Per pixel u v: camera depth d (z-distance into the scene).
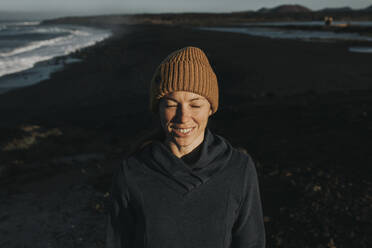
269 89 23.77
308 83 24.92
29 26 167.62
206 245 0.92
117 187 1.00
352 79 25.33
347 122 8.53
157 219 0.92
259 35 78.69
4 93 25.30
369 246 3.24
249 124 10.26
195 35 76.88
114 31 109.25
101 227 4.24
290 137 7.81
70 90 26.83
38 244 3.88
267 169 5.63
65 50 53.69
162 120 0.98
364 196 4.20
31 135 11.17
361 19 178.25
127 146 9.49
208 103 0.98
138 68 34.62
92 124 17.33
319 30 96.25
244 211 1.00
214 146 0.98
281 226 3.73
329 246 3.29
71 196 5.30
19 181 6.21
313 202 4.18
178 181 0.93
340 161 5.64
